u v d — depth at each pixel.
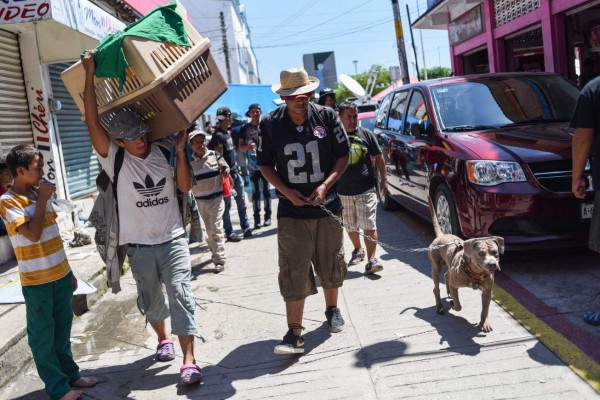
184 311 3.97
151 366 4.32
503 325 4.32
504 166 5.21
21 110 8.21
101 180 4.04
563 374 3.51
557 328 4.13
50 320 3.77
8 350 4.20
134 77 3.70
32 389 4.09
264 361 4.21
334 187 4.46
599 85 3.86
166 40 3.69
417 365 3.85
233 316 5.24
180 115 3.78
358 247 6.35
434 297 5.09
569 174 5.12
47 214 3.80
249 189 14.77
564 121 6.18
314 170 4.24
